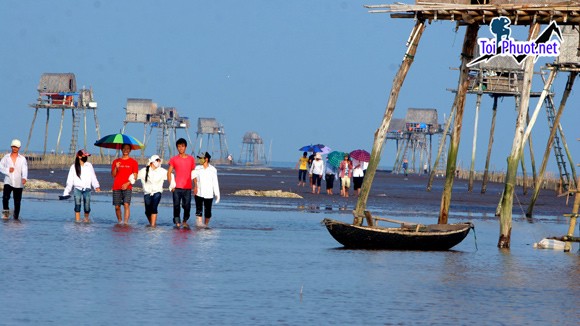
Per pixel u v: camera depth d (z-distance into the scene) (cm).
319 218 12888
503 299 6056
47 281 6131
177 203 10556
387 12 9925
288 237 10038
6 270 6550
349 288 6322
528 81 9819
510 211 9838
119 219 10900
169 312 5203
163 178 10619
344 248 9112
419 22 10019
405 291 6269
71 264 7000
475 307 5694
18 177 10975
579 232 12162
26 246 8081
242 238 9675
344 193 19175
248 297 5806
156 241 8950
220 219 12188
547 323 5231
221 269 7088
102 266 6956
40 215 11712
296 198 17775
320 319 5150
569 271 7775
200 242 9050
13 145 10975
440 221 11012
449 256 8738
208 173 10906
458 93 10994
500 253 9194
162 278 6469
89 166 10956
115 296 5653
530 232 11994
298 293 6031
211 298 5719
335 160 19650
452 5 9719
